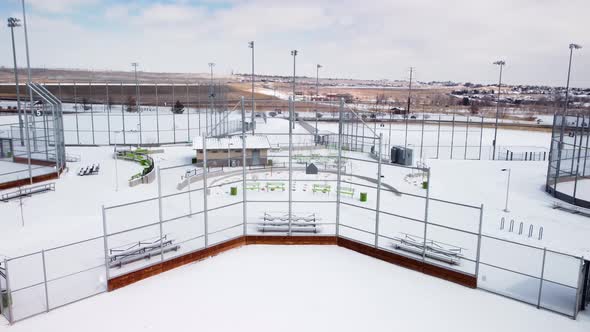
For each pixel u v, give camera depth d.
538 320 15.24
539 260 20.11
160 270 18.83
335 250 21.86
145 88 155.75
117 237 22.14
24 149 43.06
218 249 21.16
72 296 16.33
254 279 18.38
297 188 32.84
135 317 15.06
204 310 15.67
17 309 15.26
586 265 15.73
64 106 99.19
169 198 29.72
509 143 63.38
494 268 19.28
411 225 24.94
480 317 15.42
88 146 52.12
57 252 20.12
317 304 16.27
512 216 26.94
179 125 72.19
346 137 53.16
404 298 16.84
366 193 30.91
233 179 35.69
